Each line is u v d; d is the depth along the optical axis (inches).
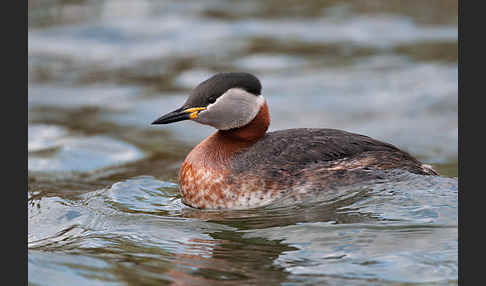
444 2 1219.2
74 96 864.3
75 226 430.9
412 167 482.9
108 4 1226.0
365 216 415.8
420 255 358.0
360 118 773.9
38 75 940.0
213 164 475.2
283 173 462.6
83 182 556.7
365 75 910.4
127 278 338.6
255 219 428.8
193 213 456.8
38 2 1205.1
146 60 995.9
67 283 334.3
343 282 330.6
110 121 771.4
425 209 418.9
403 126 748.6
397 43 1035.3
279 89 868.0
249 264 355.3
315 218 419.8
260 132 489.7
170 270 348.2
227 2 1248.2
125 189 514.9
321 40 1058.7
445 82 869.2
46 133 717.3
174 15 1178.0
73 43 1059.9
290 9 1213.1
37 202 486.6
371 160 474.3
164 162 627.2
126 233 411.8
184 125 776.3
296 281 331.6
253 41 1057.5
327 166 466.0
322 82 888.3
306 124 754.2
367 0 1253.1
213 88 478.9
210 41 1061.8
